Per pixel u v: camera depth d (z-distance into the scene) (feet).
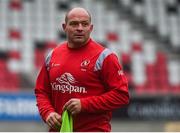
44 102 37.55
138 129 134.00
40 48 154.81
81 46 36.65
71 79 36.09
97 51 36.45
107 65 36.09
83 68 36.11
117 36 165.78
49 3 166.40
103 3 172.14
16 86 140.26
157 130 135.03
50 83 37.47
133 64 158.81
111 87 36.01
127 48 162.91
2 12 160.15
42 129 129.39
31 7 163.84
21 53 151.84
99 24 167.43
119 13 171.53
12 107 127.54
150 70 157.79
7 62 148.05
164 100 135.95
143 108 134.72
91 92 36.09
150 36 167.94
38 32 158.81
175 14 175.42
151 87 153.99
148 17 172.86
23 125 127.95
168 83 156.04
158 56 161.99
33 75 143.33
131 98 134.21
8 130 126.72
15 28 157.79
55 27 161.27
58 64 36.81
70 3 168.66
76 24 35.73
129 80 153.79
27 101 128.47
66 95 36.24
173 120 136.15
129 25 168.96
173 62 161.27
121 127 132.98
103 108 35.55
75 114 35.14
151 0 176.45
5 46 152.15
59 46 38.24
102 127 36.27
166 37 169.17
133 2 174.70
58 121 35.70
